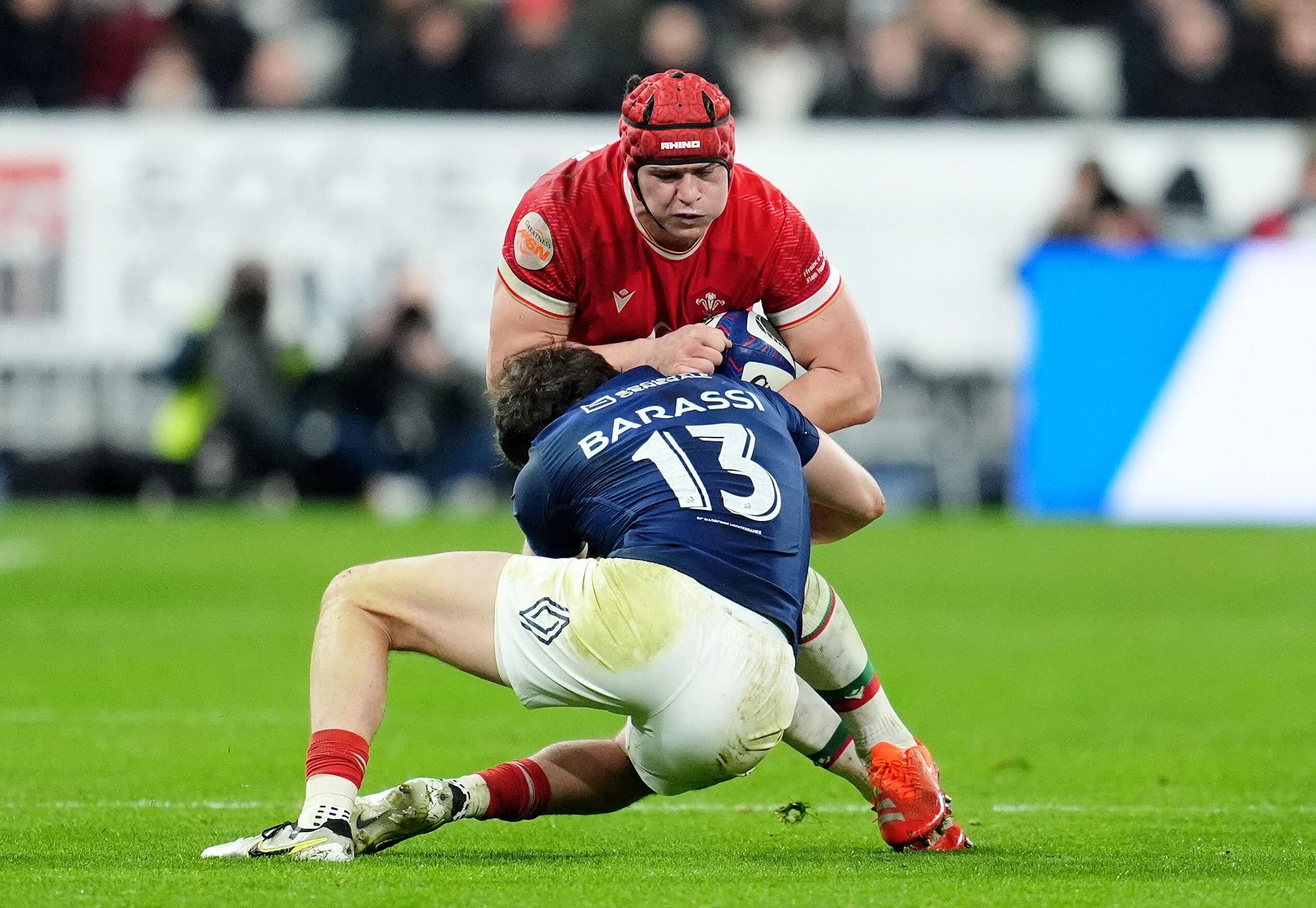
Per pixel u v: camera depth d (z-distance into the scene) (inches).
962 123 2167.8
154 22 2361.0
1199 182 2046.0
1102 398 2048.5
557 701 559.2
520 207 658.2
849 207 2050.9
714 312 659.4
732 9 2356.1
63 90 2363.4
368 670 569.0
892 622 1417.3
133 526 2012.8
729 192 644.7
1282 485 2037.4
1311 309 2017.7
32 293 2070.6
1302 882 550.6
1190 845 639.1
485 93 2258.9
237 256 2069.4
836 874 560.7
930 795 624.4
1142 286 2033.7
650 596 546.6
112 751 871.1
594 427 582.2
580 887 527.2
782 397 650.8
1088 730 968.9
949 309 2050.9
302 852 557.9
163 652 1248.2
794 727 645.3
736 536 559.8
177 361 2090.3
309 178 2063.2
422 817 587.2
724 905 500.7
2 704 1026.7
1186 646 1299.2
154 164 2059.5
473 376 2105.1
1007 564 1764.3
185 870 547.2
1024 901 512.1
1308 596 1568.7
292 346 2101.4
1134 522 2053.4
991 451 2066.9
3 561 1747.0
